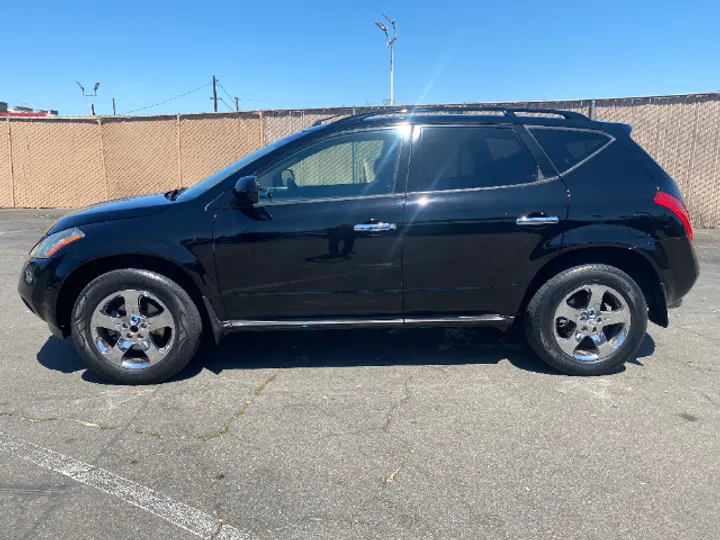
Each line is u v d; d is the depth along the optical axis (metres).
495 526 2.47
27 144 14.09
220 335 4.03
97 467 2.92
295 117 12.56
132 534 2.42
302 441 3.19
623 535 2.41
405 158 3.97
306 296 3.93
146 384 3.96
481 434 3.26
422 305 4.00
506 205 3.87
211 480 2.81
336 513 2.56
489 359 4.43
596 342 4.05
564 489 2.73
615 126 4.15
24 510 2.57
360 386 3.94
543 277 4.05
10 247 9.22
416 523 2.49
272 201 3.89
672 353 4.56
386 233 3.84
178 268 3.91
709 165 10.69
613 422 3.40
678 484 2.78
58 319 3.94
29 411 3.54
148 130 13.45
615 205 3.89
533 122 4.07
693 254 4.02
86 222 3.88
